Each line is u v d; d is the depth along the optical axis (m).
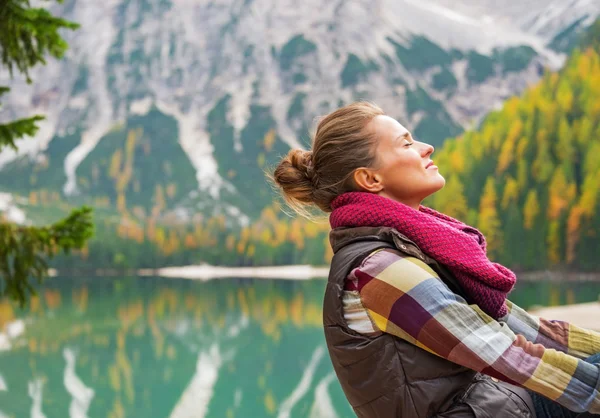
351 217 1.14
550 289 44.34
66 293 57.59
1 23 4.17
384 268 1.06
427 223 1.11
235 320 32.88
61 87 194.50
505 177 56.03
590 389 1.01
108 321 33.00
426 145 1.23
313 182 1.27
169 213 150.12
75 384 17.14
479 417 1.03
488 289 1.09
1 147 4.04
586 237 49.41
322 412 13.39
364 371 1.06
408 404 1.03
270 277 85.88
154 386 17.00
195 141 176.75
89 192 162.62
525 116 59.69
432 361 1.04
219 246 101.00
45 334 28.02
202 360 21.05
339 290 1.10
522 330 1.25
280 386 16.56
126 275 95.06
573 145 54.56
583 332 1.25
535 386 1.01
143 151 172.12
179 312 37.72
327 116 1.26
